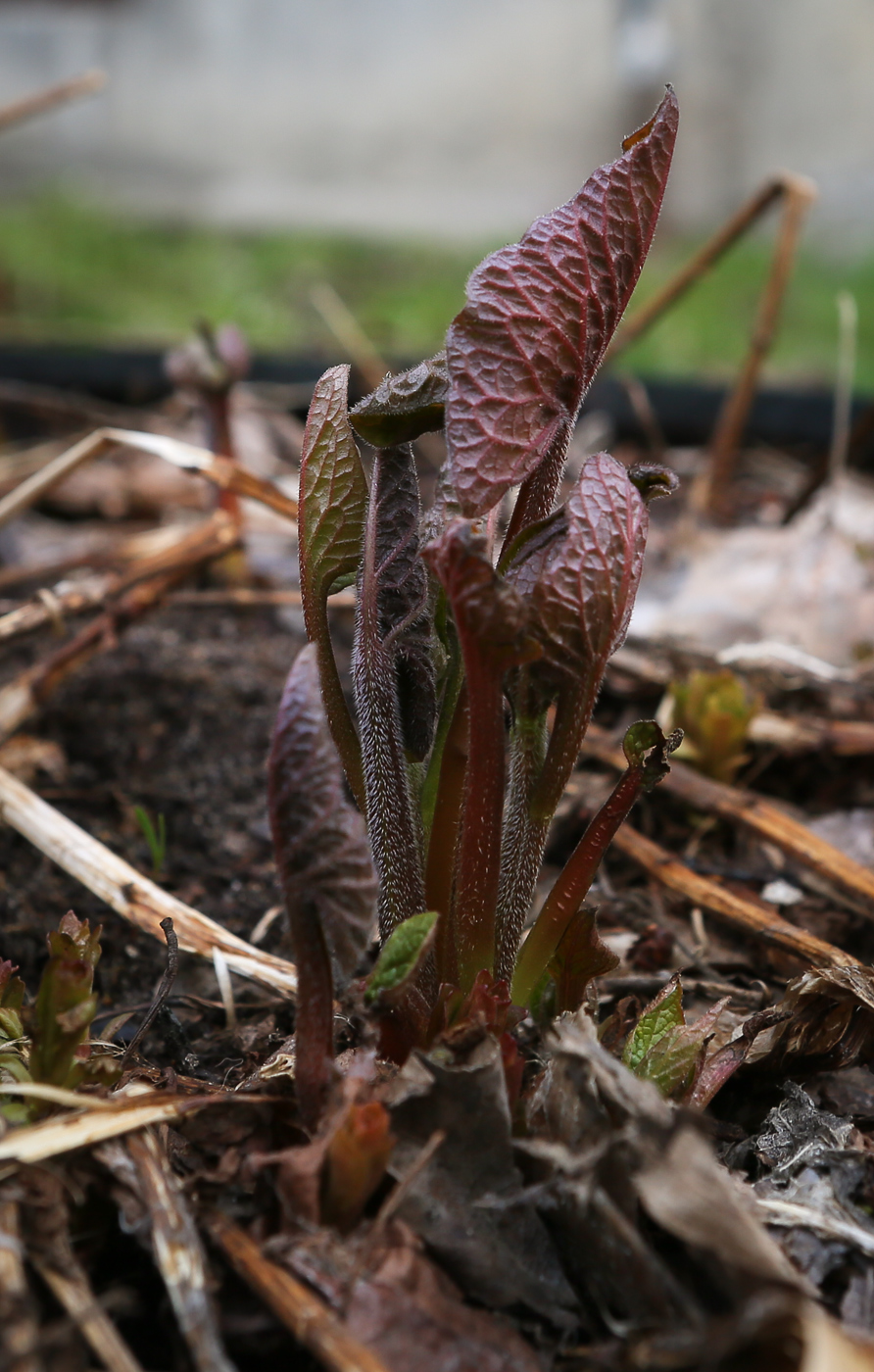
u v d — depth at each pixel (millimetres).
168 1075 395
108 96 2459
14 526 775
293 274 1683
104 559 641
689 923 471
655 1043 387
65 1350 346
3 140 2422
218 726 551
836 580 658
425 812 395
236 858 492
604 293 379
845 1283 364
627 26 2186
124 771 524
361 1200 357
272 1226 361
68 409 875
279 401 969
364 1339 348
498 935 394
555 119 2463
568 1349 354
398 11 2525
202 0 2467
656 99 2166
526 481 385
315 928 361
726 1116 403
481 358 373
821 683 563
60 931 390
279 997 437
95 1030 431
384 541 390
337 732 396
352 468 390
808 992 407
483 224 2146
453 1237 360
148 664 602
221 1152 372
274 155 2574
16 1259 349
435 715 390
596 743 524
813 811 522
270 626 670
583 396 385
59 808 505
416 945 364
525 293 374
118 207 2131
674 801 512
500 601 357
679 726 523
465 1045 366
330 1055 369
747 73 2205
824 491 771
